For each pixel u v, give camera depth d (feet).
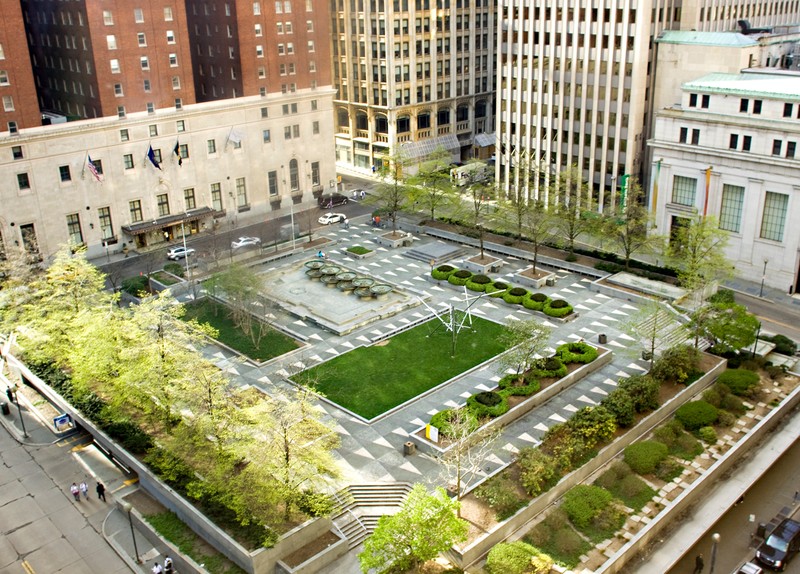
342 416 200.03
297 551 154.40
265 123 357.20
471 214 311.47
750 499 176.04
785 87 263.90
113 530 169.78
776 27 347.36
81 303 222.28
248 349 237.25
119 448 186.80
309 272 290.35
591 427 181.47
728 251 285.23
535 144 361.10
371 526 164.35
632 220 275.59
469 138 450.71
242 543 151.53
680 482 174.19
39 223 295.07
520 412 196.65
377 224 350.23
